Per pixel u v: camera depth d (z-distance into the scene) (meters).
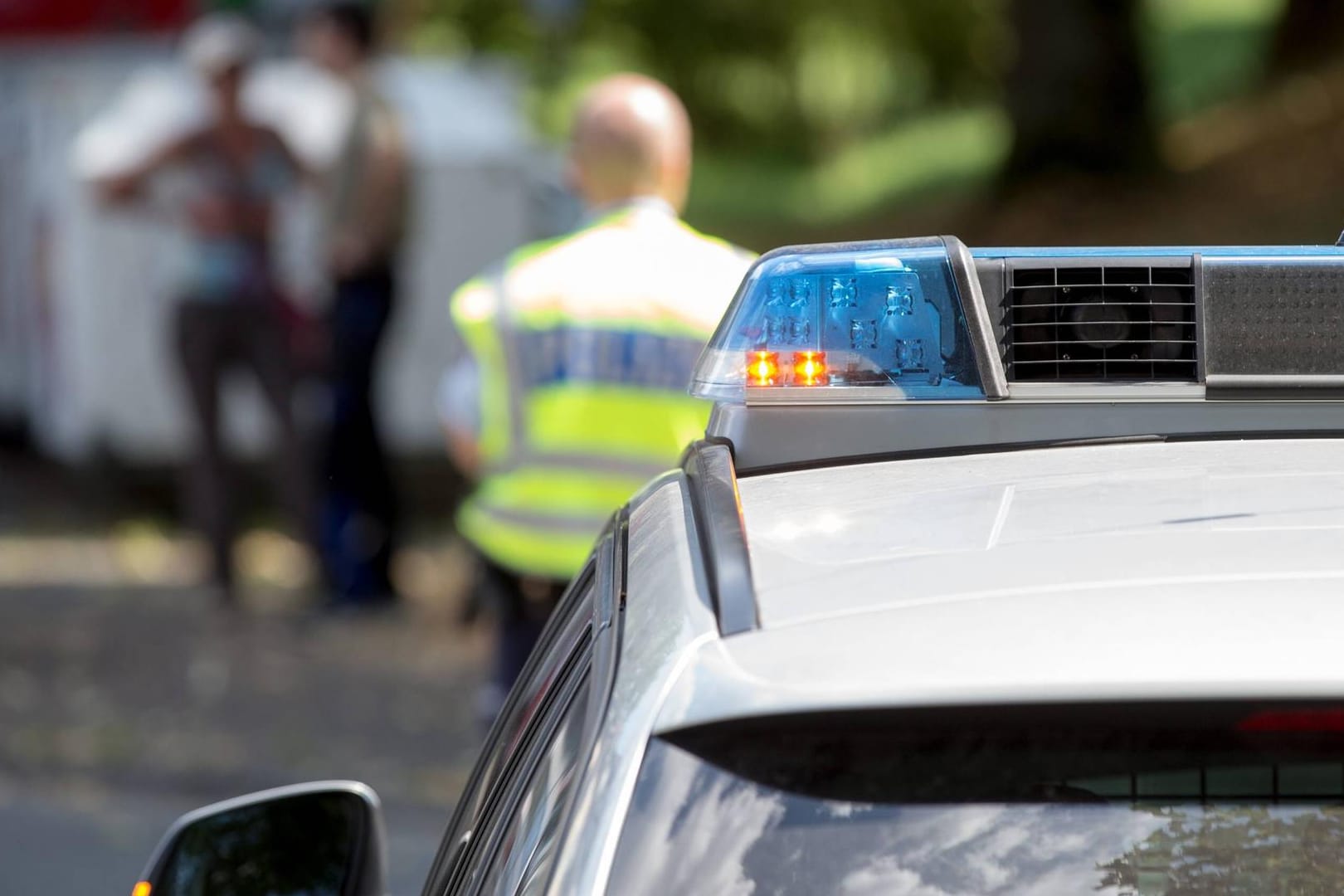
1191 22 76.75
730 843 4.07
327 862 7.64
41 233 37.53
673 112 14.55
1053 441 6.05
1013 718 4.02
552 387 14.31
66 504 36.03
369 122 27.64
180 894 7.50
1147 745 4.02
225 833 7.62
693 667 4.28
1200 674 4.00
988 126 78.94
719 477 5.63
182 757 21.73
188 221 28.47
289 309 28.97
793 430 6.16
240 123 28.30
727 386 6.23
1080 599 4.41
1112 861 3.98
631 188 14.48
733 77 89.06
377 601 28.80
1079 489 5.38
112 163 28.41
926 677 4.09
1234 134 52.38
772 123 89.19
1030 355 6.21
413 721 22.86
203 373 28.69
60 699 23.78
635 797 4.16
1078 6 50.00
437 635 26.95
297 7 37.72
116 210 28.73
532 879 4.49
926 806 4.06
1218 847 3.98
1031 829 4.03
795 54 89.12
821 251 6.27
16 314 39.72
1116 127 49.94
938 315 6.14
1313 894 3.94
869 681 4.10
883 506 5.32
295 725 22.75
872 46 89.69
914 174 70.56
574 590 6.87
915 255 6.18
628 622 4.84
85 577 30.55
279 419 28.89
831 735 4.11
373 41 28.27
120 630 27.16
